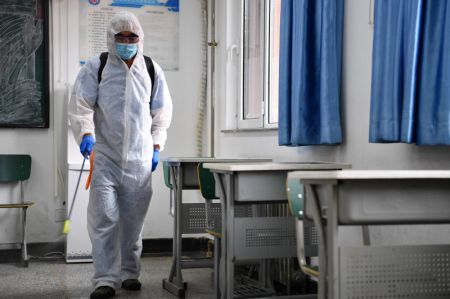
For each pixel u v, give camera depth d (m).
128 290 4.14
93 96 3.87
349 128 3.49
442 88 2.54
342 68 3.54
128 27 3.79
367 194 2.07
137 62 3.91
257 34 5.00
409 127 2.65
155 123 4.13
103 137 3.89
